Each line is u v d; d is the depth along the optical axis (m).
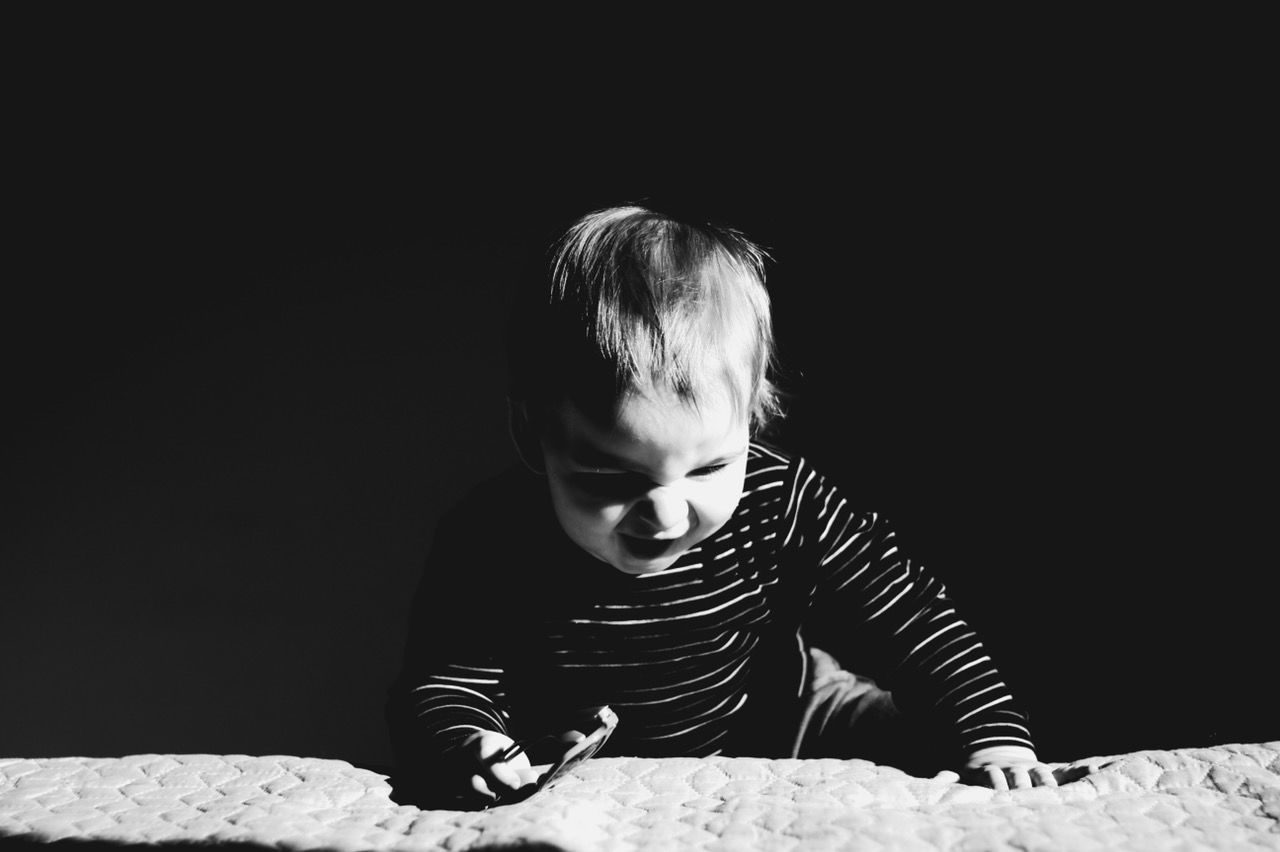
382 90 1.96
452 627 0.90
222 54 1.98
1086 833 0.47
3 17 1.97
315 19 1.98
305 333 1.88
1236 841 0.47
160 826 0.51
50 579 1.73
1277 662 1.30
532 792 0.67
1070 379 1.66
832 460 1.60
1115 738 1.23
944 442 1.62
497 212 1.91
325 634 1.66
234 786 0.57
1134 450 1.57
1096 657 1.33
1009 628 1.39
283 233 1.95
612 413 0.73
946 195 1.80
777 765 0.59
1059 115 1.81
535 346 0.80
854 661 1.11
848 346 1.72
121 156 1.98
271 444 1.81
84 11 1.99
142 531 1.76
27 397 1.86
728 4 1.89
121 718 1.59
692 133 1.89
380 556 1.71
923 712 0.90
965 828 0.47
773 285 1.75
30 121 1.97
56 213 1.95
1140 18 1.80
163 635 1.66
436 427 1.79
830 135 1.85
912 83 1.85
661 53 1.91
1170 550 1.46
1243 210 1.73
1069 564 1.45
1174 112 1.78
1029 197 1.79
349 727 1.56
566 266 0.83
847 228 1.79
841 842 0.46
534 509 0.92
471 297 1.86
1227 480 1.53
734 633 0.97
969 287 1.75
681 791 0.55
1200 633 1.35
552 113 1.93
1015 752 0.82
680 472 0.76
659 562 0.80
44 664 1.65
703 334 0.77
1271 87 1.75
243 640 1.65
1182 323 1.70
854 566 0.95
